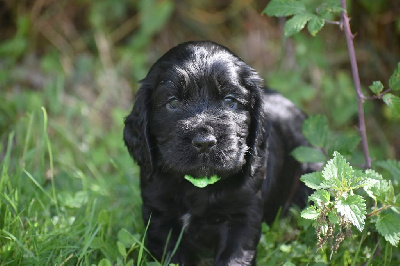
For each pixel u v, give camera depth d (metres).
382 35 7.02
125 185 5.11
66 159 5.60
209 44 3.84
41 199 4.36
